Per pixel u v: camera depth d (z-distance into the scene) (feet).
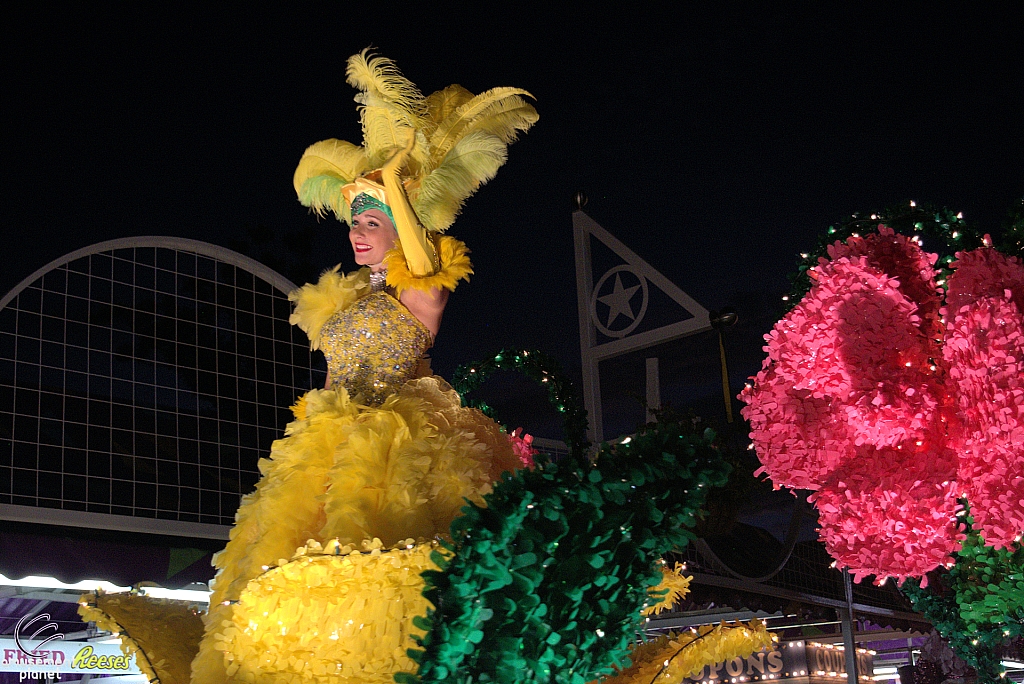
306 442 7.91
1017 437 6.54
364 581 6.28
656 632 26.53
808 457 7.32
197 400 18.01
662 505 5.69
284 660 6.24
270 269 19.61
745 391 7.65
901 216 8.26
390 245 9.54
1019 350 6.64
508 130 9.88
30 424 15.38
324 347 9.26
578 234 21.31
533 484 5.44
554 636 5.34
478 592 5.21
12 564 14.25
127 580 15.53
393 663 6.17
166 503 16.75
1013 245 7.57
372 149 9.87
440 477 7.36
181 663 8.43
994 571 8.43
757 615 26.13
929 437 7.14
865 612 27.61
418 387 8.54
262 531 7.55
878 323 7.25
